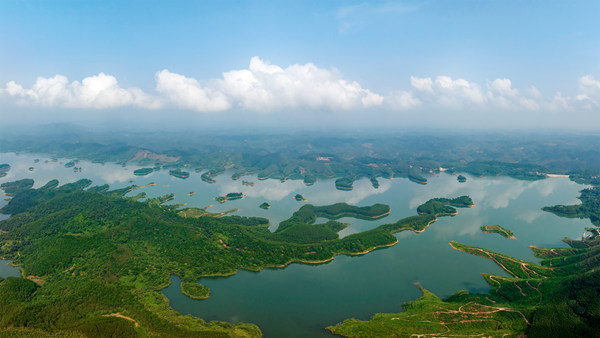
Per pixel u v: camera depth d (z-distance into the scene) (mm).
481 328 175000
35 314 175750
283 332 178125
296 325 185000
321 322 188250
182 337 164625
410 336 170000
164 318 180000
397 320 183875
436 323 179875
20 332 160750
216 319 189250
